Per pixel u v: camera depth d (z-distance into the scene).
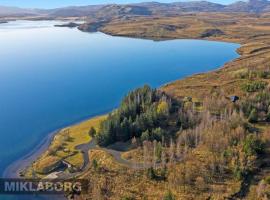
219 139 148.88
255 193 122.88
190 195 122.56
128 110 181.62
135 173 137.62
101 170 142.00
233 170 133.25
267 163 138.38
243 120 167.75
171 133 167.88
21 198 131.00
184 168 136.00
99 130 175.00
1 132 194.50
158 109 181.00
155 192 125.44
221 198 120.94
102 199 124.50
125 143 164.00
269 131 158.38
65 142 172.25
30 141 183.38
